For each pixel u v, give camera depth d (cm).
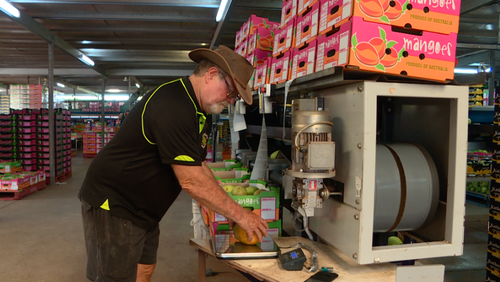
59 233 406
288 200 218
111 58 997
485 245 377
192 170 132
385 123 191
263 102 199
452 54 137
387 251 134
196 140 137
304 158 141
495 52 605
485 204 558
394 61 129
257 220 147
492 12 540
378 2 126
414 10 131
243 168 296
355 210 135
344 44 128
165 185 153
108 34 738
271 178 233
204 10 589
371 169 131
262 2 526
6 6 509
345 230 142
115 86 1861
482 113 319
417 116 171
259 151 208
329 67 133
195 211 287
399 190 145
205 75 142
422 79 135
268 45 262
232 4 486
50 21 642
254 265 146
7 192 586
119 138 144
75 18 604
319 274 134
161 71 1188
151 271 195
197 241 178
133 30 688
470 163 523
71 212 498
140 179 147
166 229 424
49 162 709
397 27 134
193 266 319
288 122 277
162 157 131
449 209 143
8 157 694
